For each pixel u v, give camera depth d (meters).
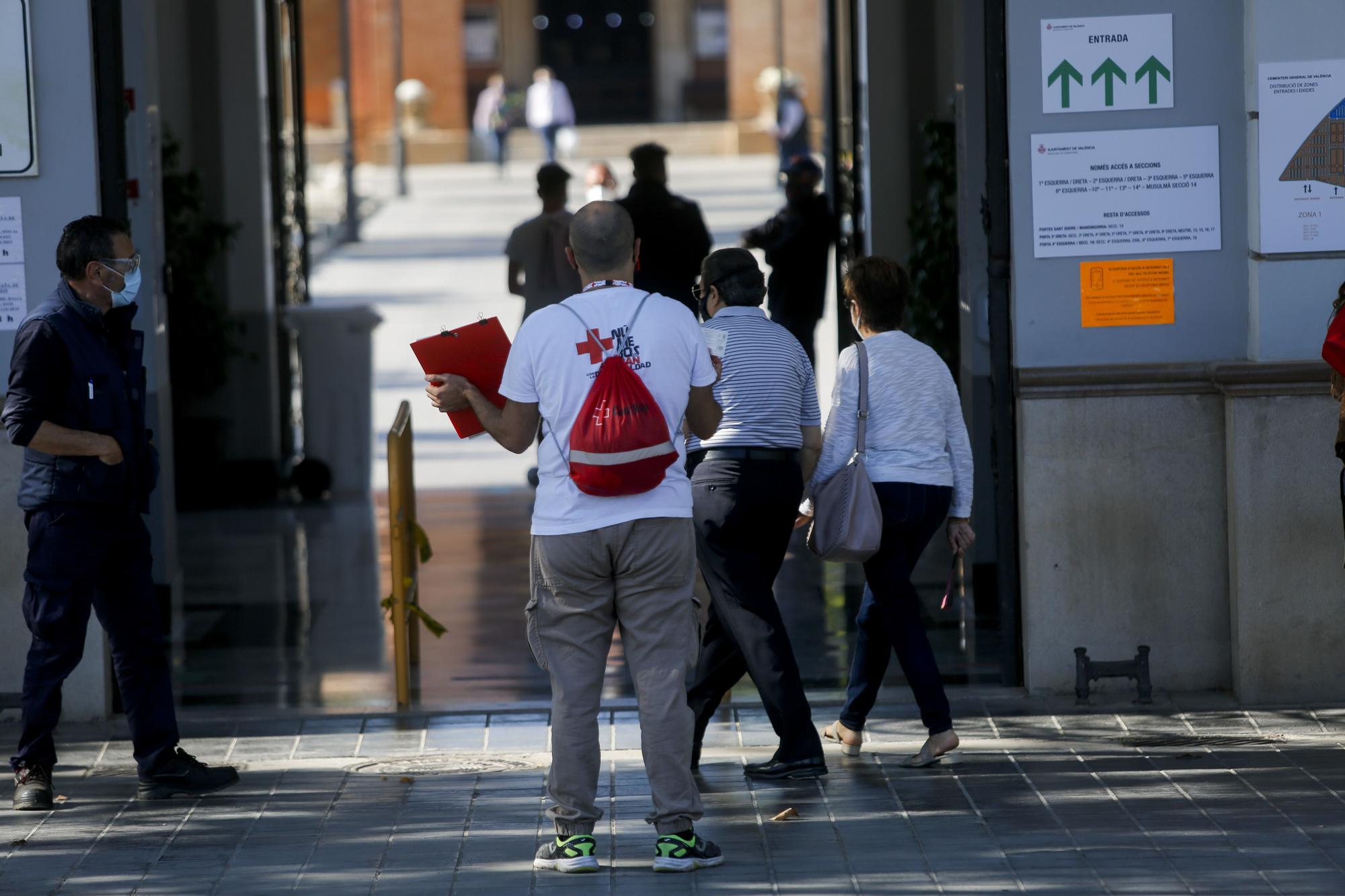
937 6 41.94
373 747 26.41
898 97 42.38
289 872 21.11
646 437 20.19
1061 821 22.16
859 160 43.84
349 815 23.14
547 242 43.88
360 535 42.94
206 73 46.44
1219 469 27.48
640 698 21.03
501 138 159.38
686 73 198.00
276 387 48.44
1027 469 27.56
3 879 20.97
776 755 24.22
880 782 24.00
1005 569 28.31
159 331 34.69
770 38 178.25
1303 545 26.89
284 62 50.66
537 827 22.59
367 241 112.81
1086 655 27.50
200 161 46.69
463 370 21.16
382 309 81.12
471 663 31.53
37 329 22.55
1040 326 27.45
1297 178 26.55
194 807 23.56
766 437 23.47
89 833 22.58
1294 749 24.81
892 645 24.64
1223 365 26.64
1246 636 27.05
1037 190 27.22
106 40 26.81
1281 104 26.44
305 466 47.69
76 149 26.84
